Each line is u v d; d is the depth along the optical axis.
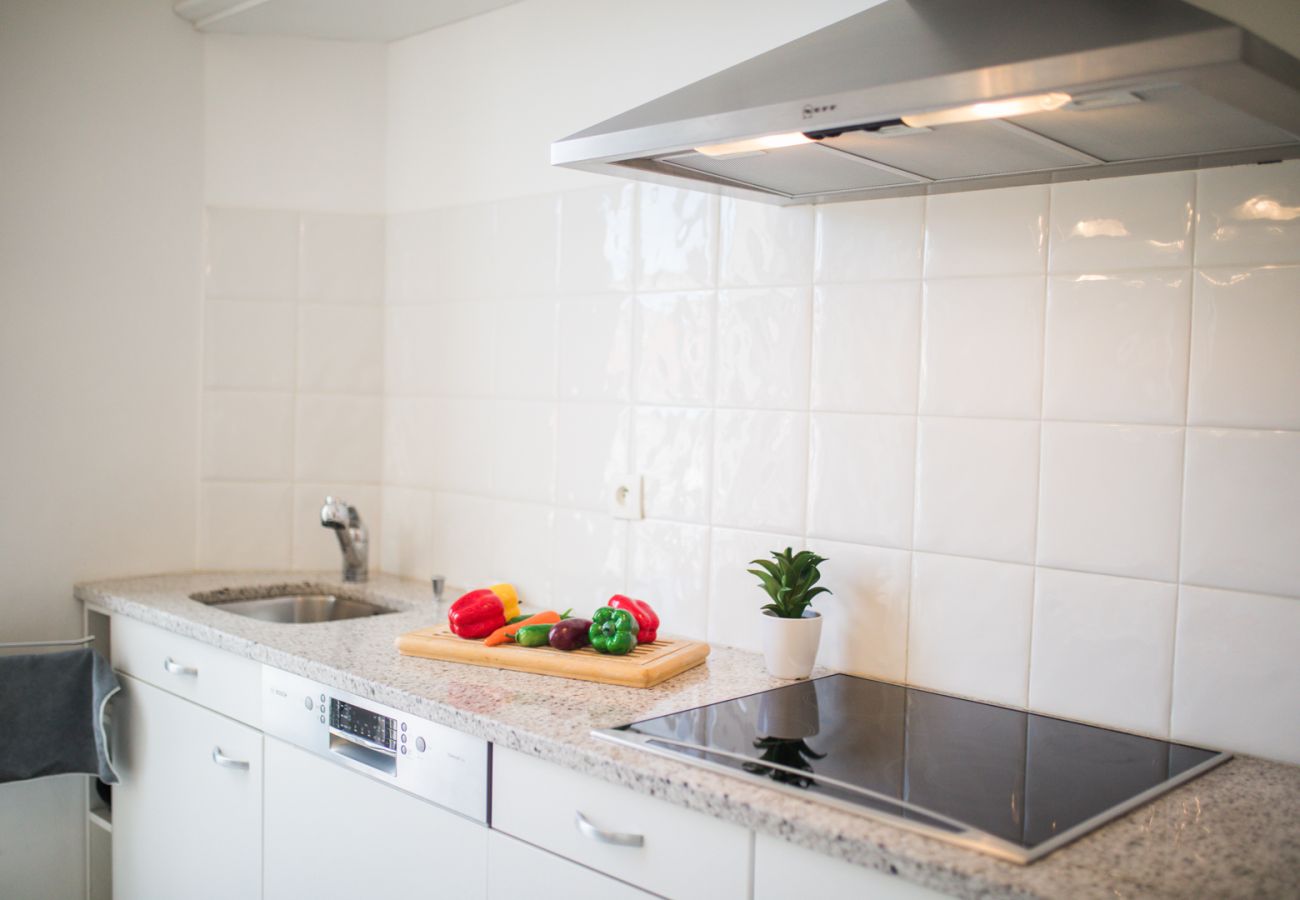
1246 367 1.50
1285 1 1.43
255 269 2.73
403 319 2.72
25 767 2.29
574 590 2.33
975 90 1.20
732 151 1.51
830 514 1.92
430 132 2.62
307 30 2.65
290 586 2.66
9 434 2.48
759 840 1.33
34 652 2.54
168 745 2.32
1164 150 1.45
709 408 2.09
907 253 1.82
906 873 1.18
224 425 2.74
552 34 2.34
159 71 2.65
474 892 1.67
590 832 1.48
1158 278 1.57
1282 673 1.49
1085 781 1.40
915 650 1.83
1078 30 1.20
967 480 1.76
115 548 2.64
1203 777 1.43
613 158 1.58
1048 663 1.69
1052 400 1.67
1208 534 1.54
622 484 2.23
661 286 2.16
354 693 1.84
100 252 2.59
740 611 2.05
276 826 2.05
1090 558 1.65
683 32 2.10
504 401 2.47
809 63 1.46
